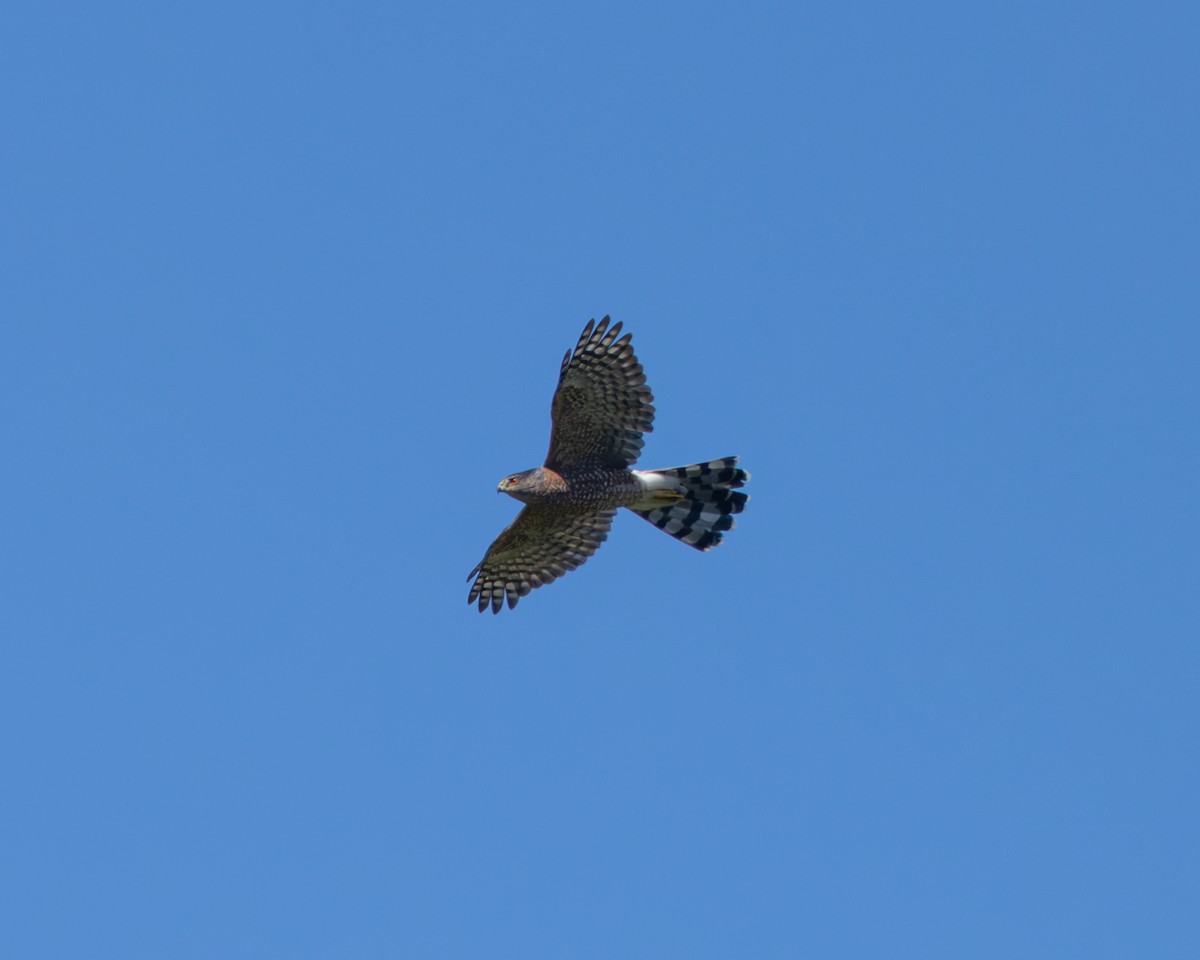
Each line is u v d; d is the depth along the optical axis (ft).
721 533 63.87
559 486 59.16
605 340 57.06
